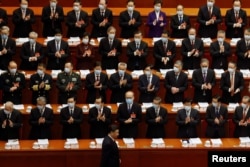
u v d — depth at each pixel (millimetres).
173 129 41875
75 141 38812
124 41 46750
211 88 42969
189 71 45031
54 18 47281
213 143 38656
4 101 42500
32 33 44469
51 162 38094
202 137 41656
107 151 36438
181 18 47281
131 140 39250
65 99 42562
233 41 47031
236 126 40188
